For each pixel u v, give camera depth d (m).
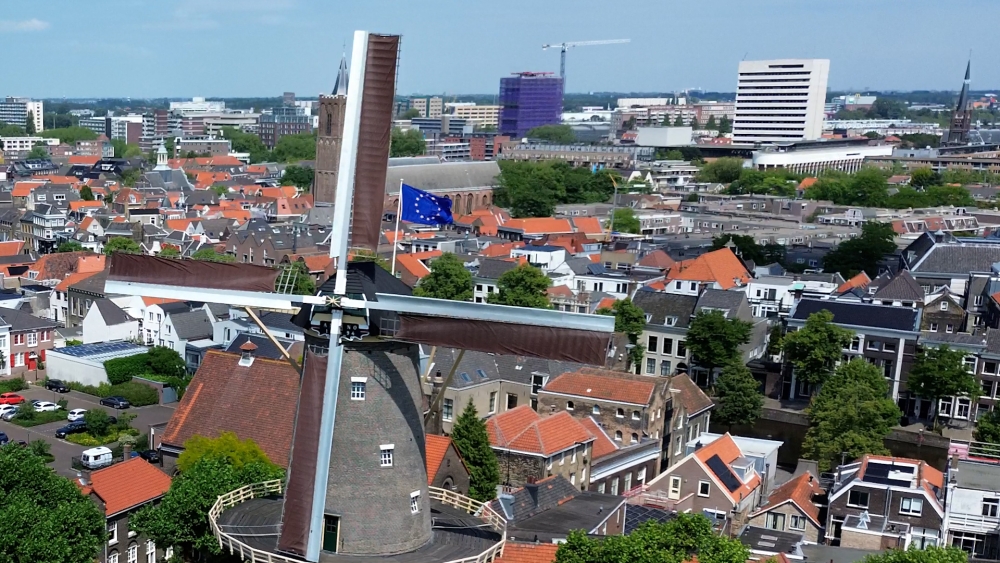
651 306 198.12
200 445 96.62
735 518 112.88
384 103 64.75
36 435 147.25
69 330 195.12
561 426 115.62
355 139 64.06
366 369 63.78
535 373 144.88
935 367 171.38
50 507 84.44
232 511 70.38
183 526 80.25
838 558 95.38
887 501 107.88
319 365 63.38
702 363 185.62
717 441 125.81
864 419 144.50
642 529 81.75
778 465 152.88
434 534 68.25
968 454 122.69
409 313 63.81
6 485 84.38
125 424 150.88
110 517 94.75
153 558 99.69
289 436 101.00
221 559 80.69
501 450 110.94
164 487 100.31
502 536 67.62
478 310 63.06
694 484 115.69
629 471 127.69
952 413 175.25
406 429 65.19
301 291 66.56
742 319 193.25
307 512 61.69
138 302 191.88
